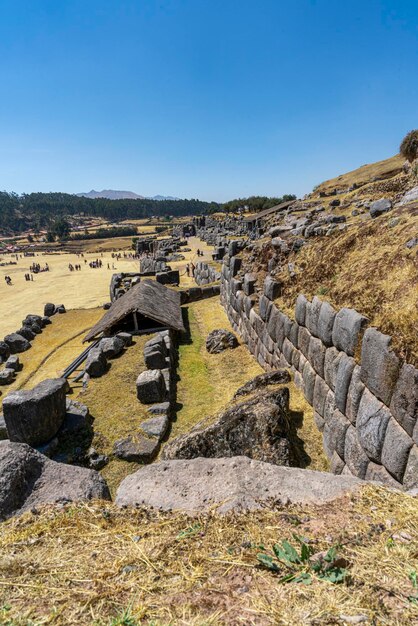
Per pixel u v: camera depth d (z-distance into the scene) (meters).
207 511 2.96
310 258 10.64
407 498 2.98
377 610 1.86
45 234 178.38
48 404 7.75
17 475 3.31
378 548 2.38
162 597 2.06
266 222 44.31
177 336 16.41
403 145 25.77
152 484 3.39
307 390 8.25
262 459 5.93
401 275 6.25
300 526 2.70
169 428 8.78
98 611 1.99
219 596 2.03
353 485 3.23
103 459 7.63
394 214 8.89
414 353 4.74
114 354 12.88
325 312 7.19
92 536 2.71
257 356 12.41
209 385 11.16
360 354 5.95
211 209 134.75
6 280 53.09
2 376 15.84
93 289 43.03
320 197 46.81
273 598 1.98
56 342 20.34
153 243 74.75
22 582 2.24
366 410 5.59
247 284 13.93
